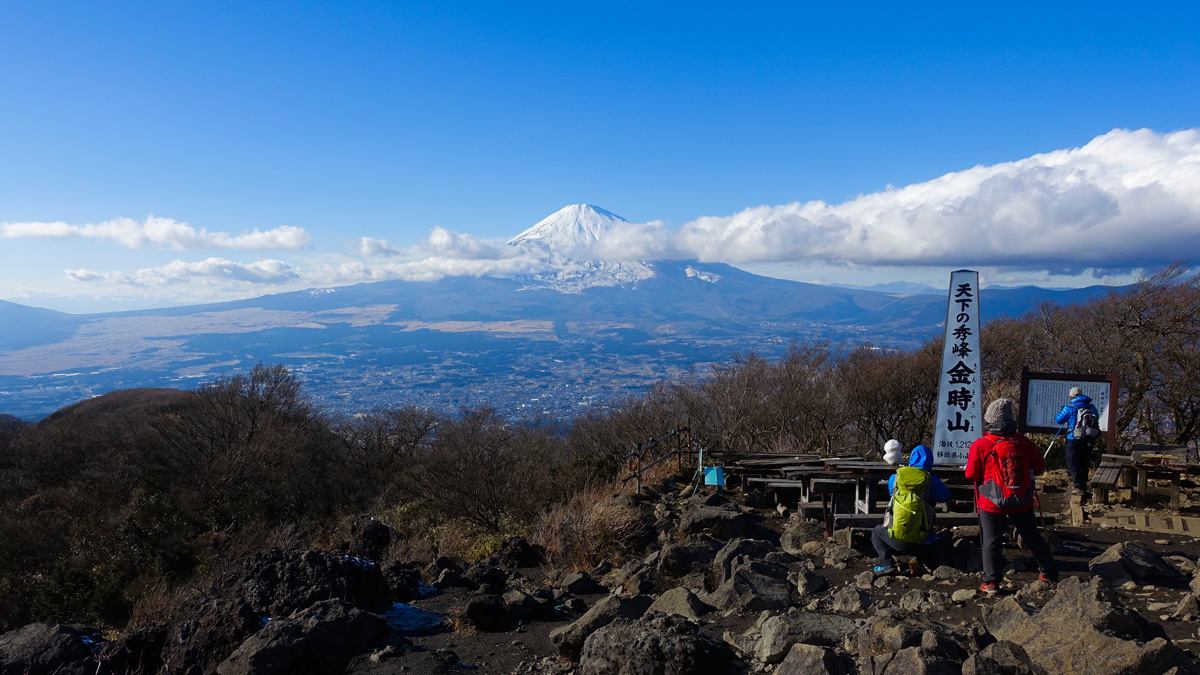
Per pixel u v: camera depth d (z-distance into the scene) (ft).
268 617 18.29
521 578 24.62
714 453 34.40
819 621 14.30
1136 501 26.53
